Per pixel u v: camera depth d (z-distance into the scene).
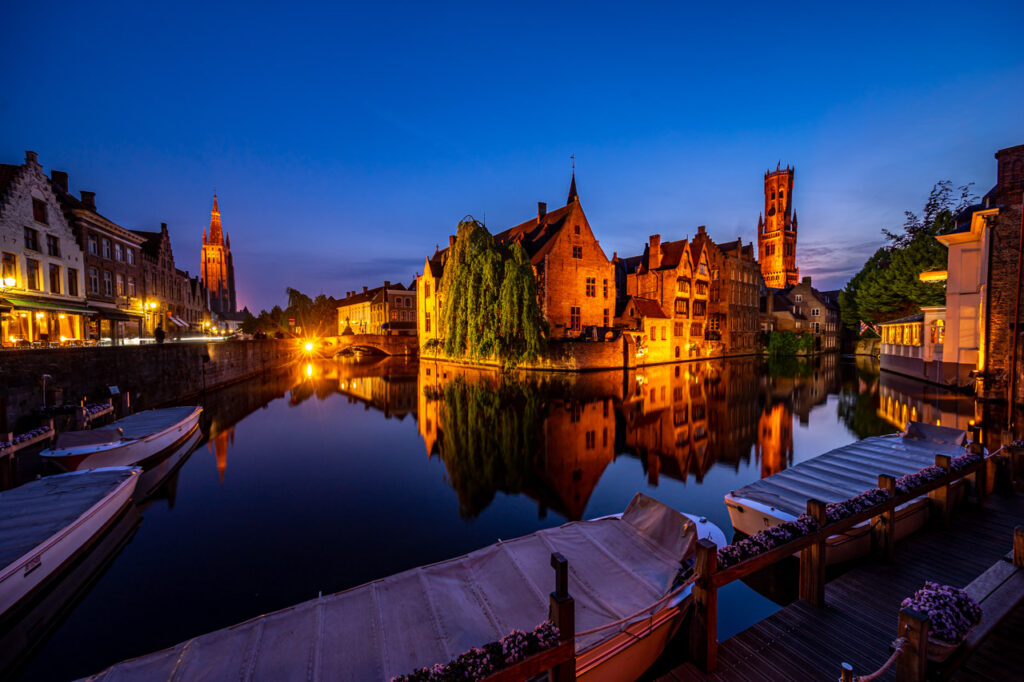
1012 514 8.16
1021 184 20.78
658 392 28.34
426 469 13.95
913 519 7.54
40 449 12.50
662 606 4.86
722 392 28.27
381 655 4.08
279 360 52.09
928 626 3.66
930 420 18.31
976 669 4.41
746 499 8.14
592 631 4.16
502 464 14.34
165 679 3.78
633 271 57.66
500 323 30.94
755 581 7.24
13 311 22.02
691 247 52.97
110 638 6.22
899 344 35.41
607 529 6.34
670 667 5.11
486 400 26.31
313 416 22.64
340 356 68.88
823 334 69.69
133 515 10.31
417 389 31.70
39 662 5.77
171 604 7.02
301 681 3.78
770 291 69.69
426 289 61.16
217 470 13.96
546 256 43.31
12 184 22.00
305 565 8.20
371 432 19.03
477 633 4.39
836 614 5.48
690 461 14.38
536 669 3.64
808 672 4.59
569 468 13.82
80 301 26.83
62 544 7.42
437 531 9.59
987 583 4.64
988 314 21.81
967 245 24.22
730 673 4.61
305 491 12.06
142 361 20.80
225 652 4.09
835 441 16.58
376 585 5.05
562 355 39.59
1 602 6.11
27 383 13.75
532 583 5.14
